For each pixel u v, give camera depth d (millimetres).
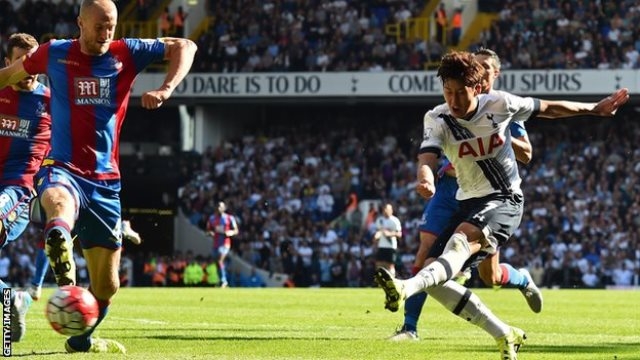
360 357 9555
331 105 47219
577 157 43125
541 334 12945
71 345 9391
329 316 16297
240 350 10188
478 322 8594
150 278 38125
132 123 47281
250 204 43000
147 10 47719
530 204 40656
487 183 8859
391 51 44375
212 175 44750
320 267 39312
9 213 10953
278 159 45344
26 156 11180
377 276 7461
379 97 43969
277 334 12359
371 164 44875
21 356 8969
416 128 47062
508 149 8859
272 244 40500
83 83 8695
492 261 10930
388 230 29719
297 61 44719
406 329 11633
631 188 41406
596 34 43562
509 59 43344
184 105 45250
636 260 38750
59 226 7793
